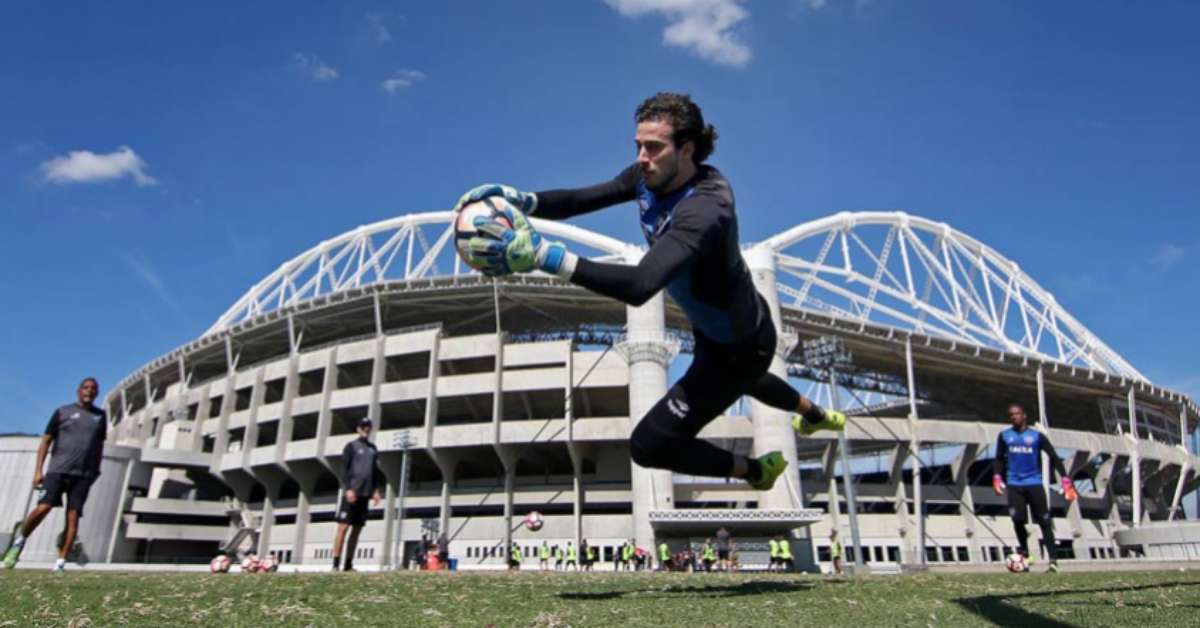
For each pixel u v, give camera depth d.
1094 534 61.69
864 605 3.78
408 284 58.06
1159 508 76.94
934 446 67.25
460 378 54.41
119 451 54.72
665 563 42.78
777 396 3.98
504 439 51.84
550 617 3.14
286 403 59.31
